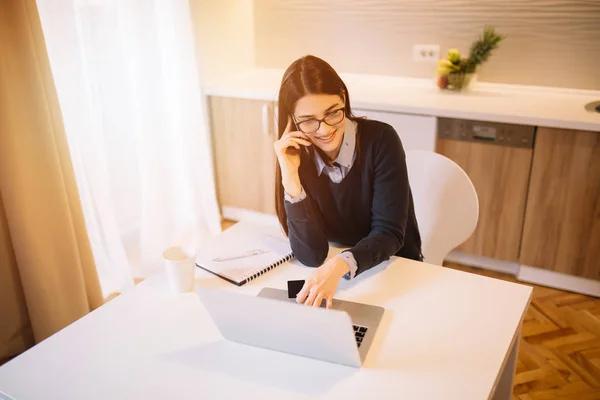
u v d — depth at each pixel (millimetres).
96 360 1174
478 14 3018
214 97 3244
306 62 1429
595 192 2488
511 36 2982
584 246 2594
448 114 2662
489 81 3121
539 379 2150
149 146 2986
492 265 2906
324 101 1408
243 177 3365
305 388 1077
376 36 3307
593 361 2248
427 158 1810
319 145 1498
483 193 2750
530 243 2711
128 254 3104
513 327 1242
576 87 2939
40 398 1071
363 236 1685
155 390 1085
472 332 1226
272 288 1405
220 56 3391
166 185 3143
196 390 1082
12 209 2135
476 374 1101
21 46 2016
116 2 2695
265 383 1093
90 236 2664
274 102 3025
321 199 1636
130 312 1335
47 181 2186
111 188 2947
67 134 2484
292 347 1162
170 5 2938
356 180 1593
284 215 1612
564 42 2887
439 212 1802
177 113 3117
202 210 3367
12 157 2078
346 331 1056
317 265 1513
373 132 1576
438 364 1129
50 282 2281
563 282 2717
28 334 2408
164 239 3180
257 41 3654
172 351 1195
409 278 1443
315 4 3396
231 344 1216
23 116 2082
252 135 3211
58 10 2346
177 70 3055
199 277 1465
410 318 1278
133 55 2820
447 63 2975
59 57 2393
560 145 2494
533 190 2617
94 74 2668
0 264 2242
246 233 1691
